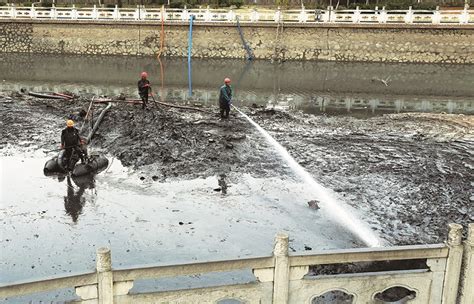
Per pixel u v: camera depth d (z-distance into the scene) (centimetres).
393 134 1783
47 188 1220
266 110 2128
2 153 1470
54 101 2173
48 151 1502
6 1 4934
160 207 1126
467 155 1520
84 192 1202
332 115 2180
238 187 1245
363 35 3866
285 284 537
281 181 1288
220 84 3078
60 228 1016
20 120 1830
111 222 1048
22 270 860
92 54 4141
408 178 1316
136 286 810
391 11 3853
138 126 1686
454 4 4569
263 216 1089
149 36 4062
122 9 4153
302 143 1627
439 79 3297
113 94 2662
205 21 3984
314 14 3975
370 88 2980
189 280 837
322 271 849
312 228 1037
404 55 3850
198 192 1211
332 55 3938
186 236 994
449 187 1258
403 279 565
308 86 3031
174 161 1398
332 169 1382
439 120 2038
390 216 1094
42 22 4097
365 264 863
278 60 3972
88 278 498
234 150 1502
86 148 1417
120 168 1366
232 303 748
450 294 573
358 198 1189
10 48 4194
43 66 3684
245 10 4650
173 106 2072
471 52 3772
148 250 938
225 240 982
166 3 4919
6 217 1059
